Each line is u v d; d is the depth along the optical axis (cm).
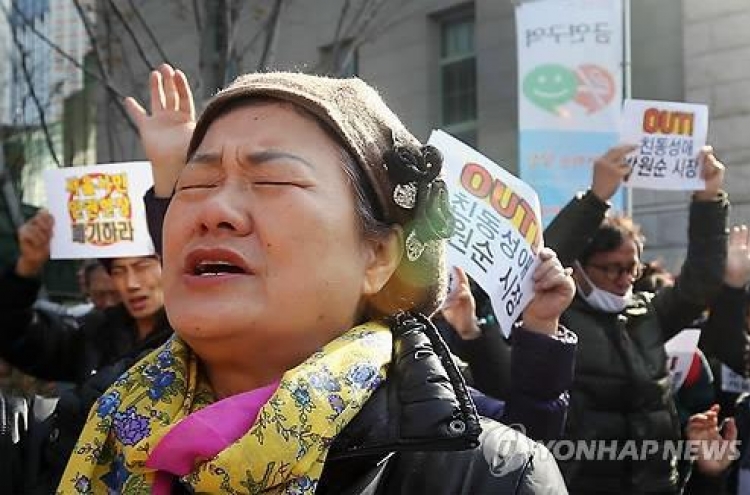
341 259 111
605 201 326
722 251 366
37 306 395
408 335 117
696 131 388
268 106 114
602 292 333
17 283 332
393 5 892
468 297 274
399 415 109
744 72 923
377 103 122
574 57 583
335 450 108
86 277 448
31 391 422
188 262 110
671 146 389
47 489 176
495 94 998
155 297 328
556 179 583
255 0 664
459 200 235
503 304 229
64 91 902
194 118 163
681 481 346
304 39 866
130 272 328
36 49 823
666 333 364
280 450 103
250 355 112
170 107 163
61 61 802
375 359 111
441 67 1047
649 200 916
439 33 1052
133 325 347
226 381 116
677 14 965
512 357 196
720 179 380
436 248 126
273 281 108
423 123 1041
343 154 114
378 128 119
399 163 117
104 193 325
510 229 231
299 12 865
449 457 117
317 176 110
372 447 108
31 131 863
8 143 872
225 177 112
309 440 104
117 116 852
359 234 114
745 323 414
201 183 113
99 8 717
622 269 332
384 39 1043
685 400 404
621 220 346
